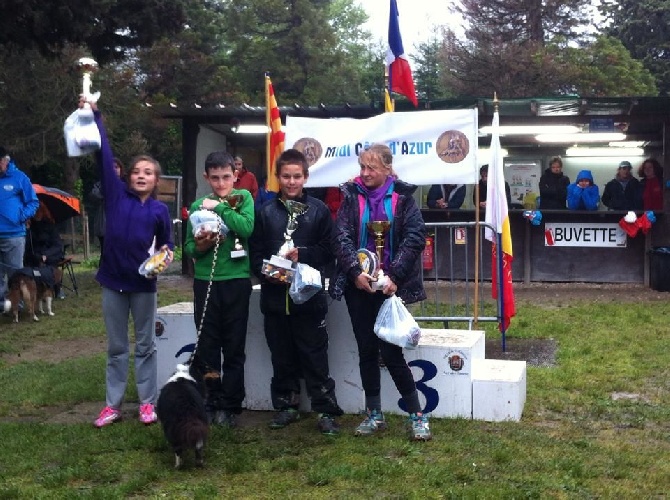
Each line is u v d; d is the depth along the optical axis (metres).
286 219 5.34
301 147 7.88
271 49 39.00
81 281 15.32
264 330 5.72
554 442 5.08
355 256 5.01
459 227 8.57
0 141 23.98
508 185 14.28
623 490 4.22
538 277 13.66
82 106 5.35
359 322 5.18
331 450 4.96
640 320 9.66
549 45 35.97
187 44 33.09
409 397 5.15
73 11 14.38
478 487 4.24
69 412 6.12
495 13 37.34
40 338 9.55
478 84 36.06
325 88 38.72
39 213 12.20
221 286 5.38
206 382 5.00
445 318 7.91
